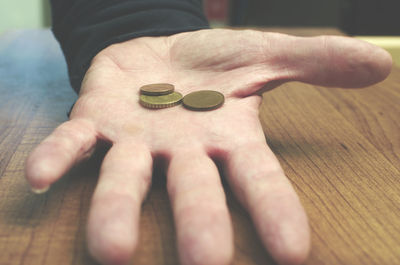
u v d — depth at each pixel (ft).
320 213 0.79
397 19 2.70
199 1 1.29
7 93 1.30
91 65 1.06
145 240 0.73
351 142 1.00
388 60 0.87
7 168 0.90
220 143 0.83
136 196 0.72
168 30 1.11
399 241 0.73
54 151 0.75
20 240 0.73
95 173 0.89
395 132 1.04
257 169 0.76
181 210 0.69
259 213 0.69
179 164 0.78
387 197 0.82
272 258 0.69
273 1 3.60
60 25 1.28
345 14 3.02
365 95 1.27
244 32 0.97
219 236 0.64
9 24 2.64
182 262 0.64
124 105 0.90
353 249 0.72
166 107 0.89
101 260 0.64
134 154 0.80
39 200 0.81
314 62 0.90
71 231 0.75
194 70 1.01
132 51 1.05
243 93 0.93
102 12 1.18
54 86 1.37
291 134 1.04
